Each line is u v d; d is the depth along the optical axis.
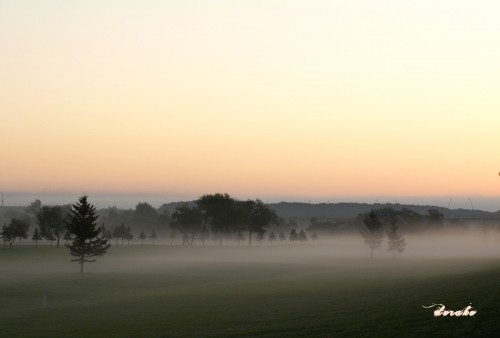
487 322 29.88
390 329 31.05
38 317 49.50
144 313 48.44
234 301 53.78
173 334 37.06
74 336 38.69
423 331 29.36
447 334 28.06
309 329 34.00
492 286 43.94
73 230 107.56
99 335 38.47
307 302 49.47
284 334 33.03
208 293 63.06
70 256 151.50
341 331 32.28
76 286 78.62
